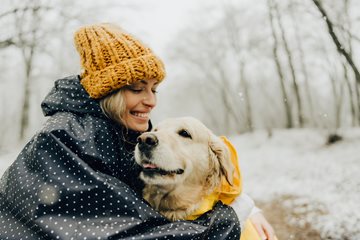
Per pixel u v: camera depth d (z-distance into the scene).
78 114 1.78
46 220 1.45
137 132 2.46
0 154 15.79
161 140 2.50
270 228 2.59
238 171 2.73
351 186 8.46
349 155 12.91
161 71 2.07
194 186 2.63
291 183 10.18
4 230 1.50
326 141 17.23
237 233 1.99
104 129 1.74
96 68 1.87
